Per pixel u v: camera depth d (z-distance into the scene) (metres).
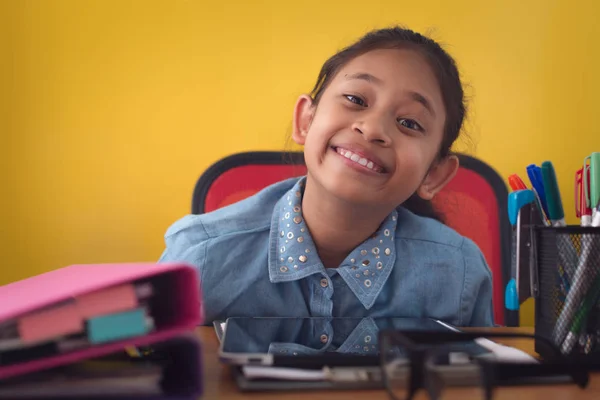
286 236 0.73
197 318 0.36
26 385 0.33
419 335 0.46
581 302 0.47
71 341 0.34
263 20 1.44
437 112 0.71
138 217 1.42
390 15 1.46
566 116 1.48
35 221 1.40
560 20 1.48
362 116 0.67
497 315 1.10
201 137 1.43
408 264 0.78
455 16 1.47
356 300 0.74
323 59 1.45
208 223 0.77
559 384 0.42
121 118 1.42
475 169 1.14
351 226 0.71
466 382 0.40
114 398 0.34
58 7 1.40
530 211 0.55
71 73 1.41
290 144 1.15
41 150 1.40
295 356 0.42
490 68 1.47
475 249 0.85
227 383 0.41
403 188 0.68
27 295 0.39
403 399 0.37
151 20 1.42
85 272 0.48
